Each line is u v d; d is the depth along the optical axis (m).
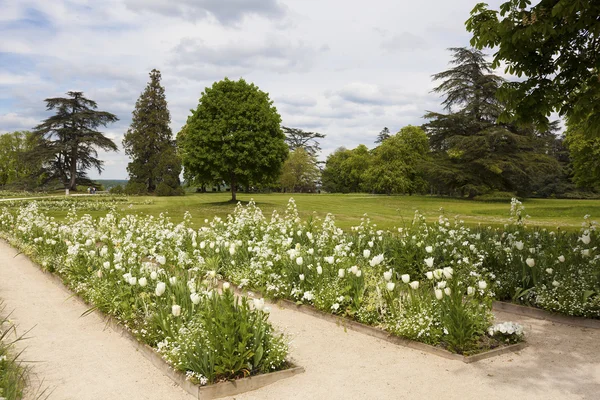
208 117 35.44
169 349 5.64
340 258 8.76
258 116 35.47
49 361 5.82
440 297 6.20
